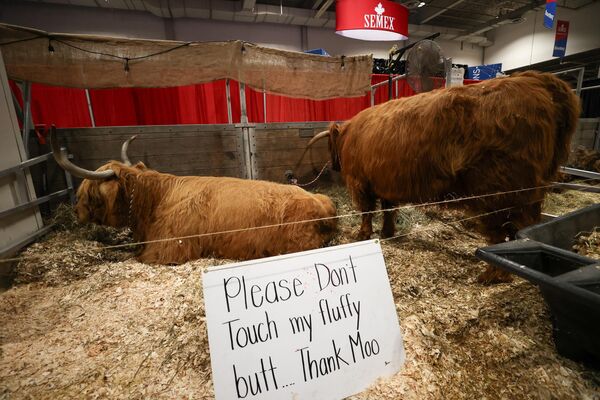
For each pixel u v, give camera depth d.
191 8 7.76
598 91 7.08
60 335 1.47
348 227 3.32
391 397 1.08
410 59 4.04
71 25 7.36
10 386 1.15
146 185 2.54
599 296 0.82
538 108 1.67
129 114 6.18
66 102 5.67
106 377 1.20
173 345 1.36
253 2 7.58
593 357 1.15
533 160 1.70
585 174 3.04
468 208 2.02
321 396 1.02
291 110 7.33
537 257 1.17
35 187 3.22
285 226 2.19
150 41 3.68
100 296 1.82
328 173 4.77
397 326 1.20
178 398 1.10
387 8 6.52
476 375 1.20
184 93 6.45
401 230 3.14
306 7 9.12
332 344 1.07
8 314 1.66
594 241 1.57
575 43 9.41
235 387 0.93
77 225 3.00
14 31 3.16
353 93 4.88
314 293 1.09
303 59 4.43
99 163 3.51
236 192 2.37
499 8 9.52
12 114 2.52
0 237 2.27
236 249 2.28
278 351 1.00
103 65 3.61
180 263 2.32
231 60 4.01
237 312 0.99
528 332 1.42
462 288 1.85
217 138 3.94
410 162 2.09
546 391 1.11
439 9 9.31
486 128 1.74
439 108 1.91
